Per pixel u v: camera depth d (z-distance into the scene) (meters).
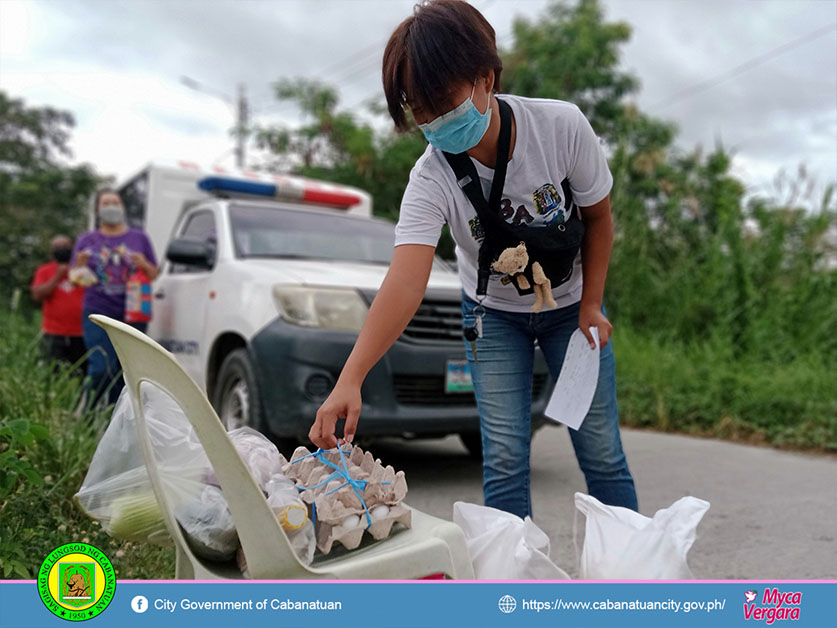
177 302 5.18
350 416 1.79
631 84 13.99
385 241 5.49
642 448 5.45
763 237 8.33
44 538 2.39
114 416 1.72
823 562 2.95
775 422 5.76
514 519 1.88
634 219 9.02
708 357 6.87
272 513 1.48
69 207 24.38
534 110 2.03
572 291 2.33
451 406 4.04
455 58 1.74
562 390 2.23
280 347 3.84
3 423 2.48
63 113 26.19
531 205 2.09
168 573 2.17
